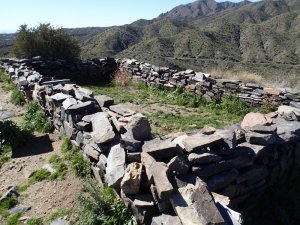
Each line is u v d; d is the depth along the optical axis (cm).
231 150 471
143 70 1317
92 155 540
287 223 500
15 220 485
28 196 536
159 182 388
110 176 448
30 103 906
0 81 1280
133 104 1041
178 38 10988
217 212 354
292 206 535
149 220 401
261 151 507
